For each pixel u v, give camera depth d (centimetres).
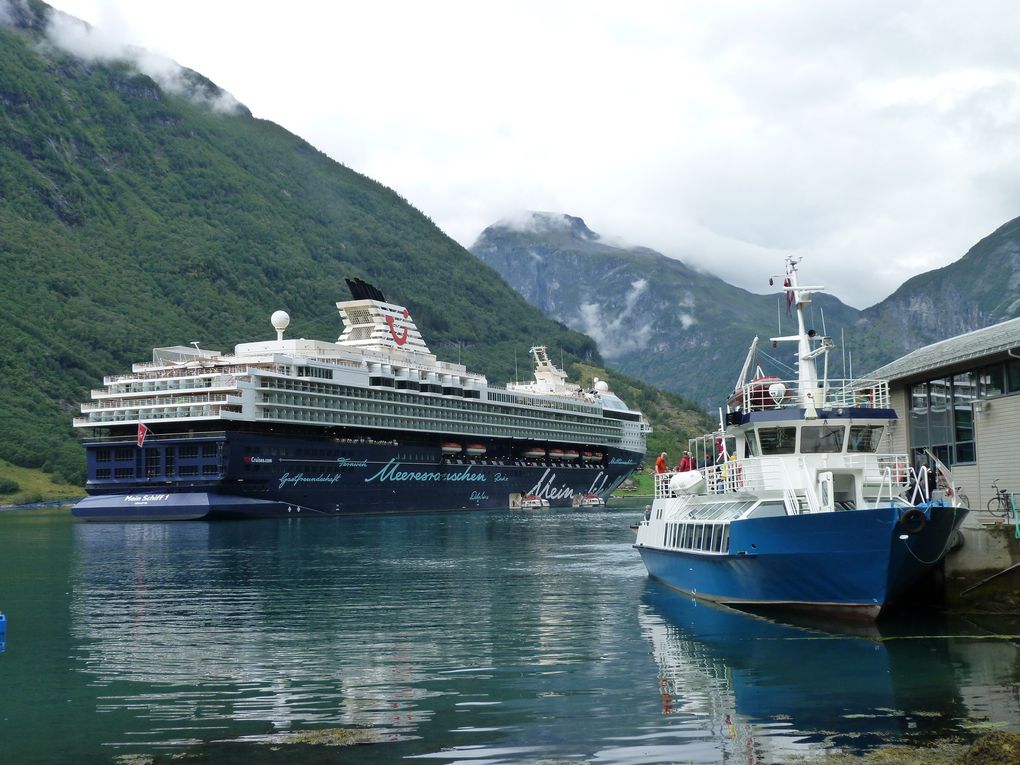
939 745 2420
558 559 7975
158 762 2416
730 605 4644
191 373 17275
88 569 7462
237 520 16225
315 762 2386
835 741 2484
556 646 3859
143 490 16612
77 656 3778
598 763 2367
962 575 4228
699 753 2425
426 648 3872
